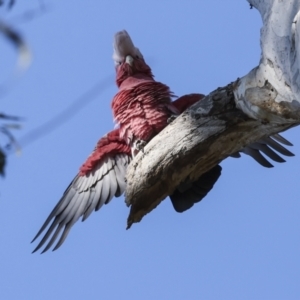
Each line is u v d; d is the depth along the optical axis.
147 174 10.20
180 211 11.23
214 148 9.95
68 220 12.45
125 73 12.98
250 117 9.49
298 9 7.93
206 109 9.80
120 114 11.92
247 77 9.12
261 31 8.73
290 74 8.02
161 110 11.75
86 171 12.48
